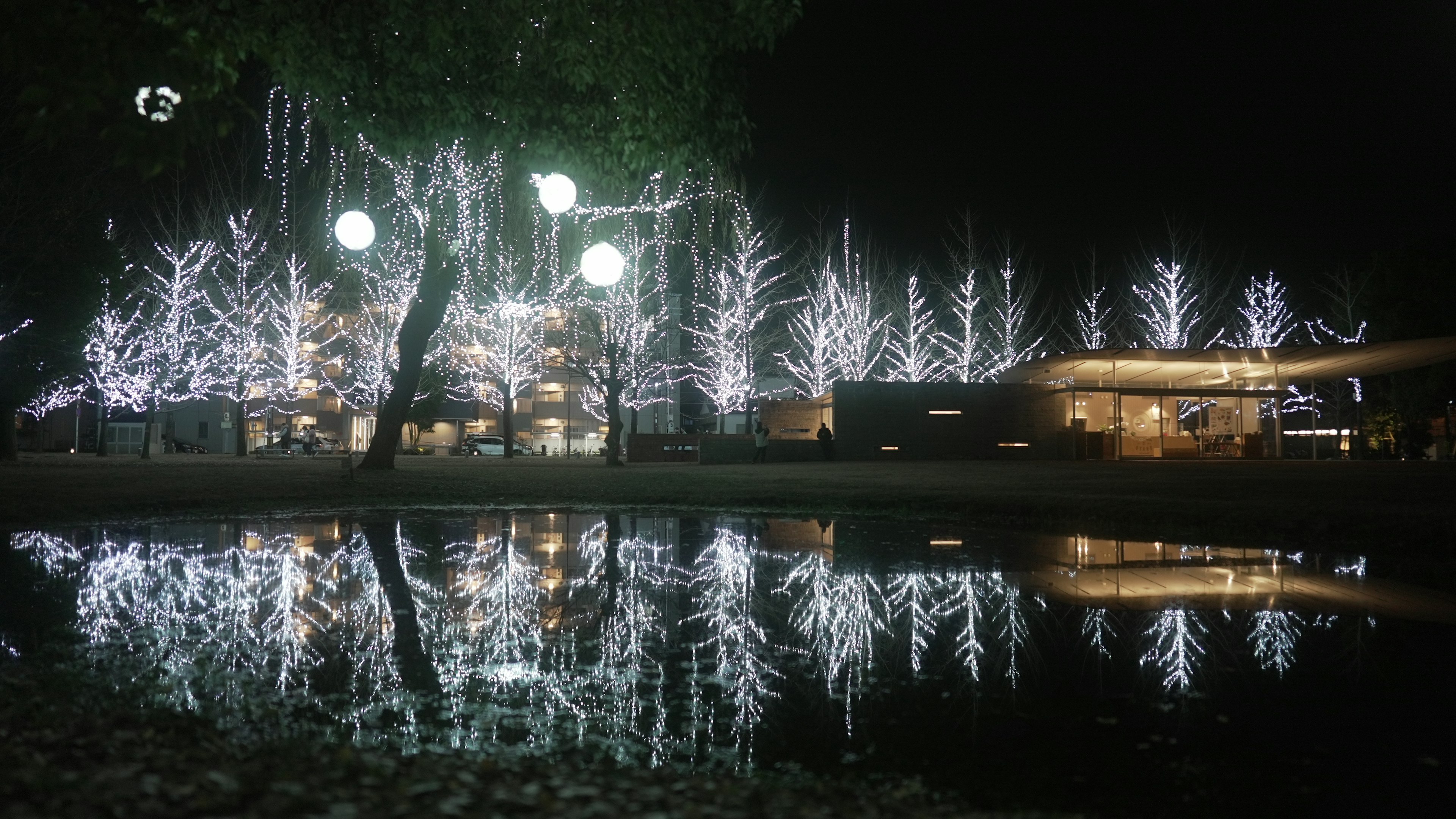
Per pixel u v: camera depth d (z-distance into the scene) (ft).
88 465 100.32
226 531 46.11
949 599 27.86
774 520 53.67
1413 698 17.58
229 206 132.87
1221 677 19.15
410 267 117.91
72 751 11.86
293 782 10.53
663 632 23.66
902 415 124.26
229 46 19.80
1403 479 67.15
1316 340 156.46
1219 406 129.39
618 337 119.03
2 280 87.81
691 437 158.20
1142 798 13.00
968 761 14.43
